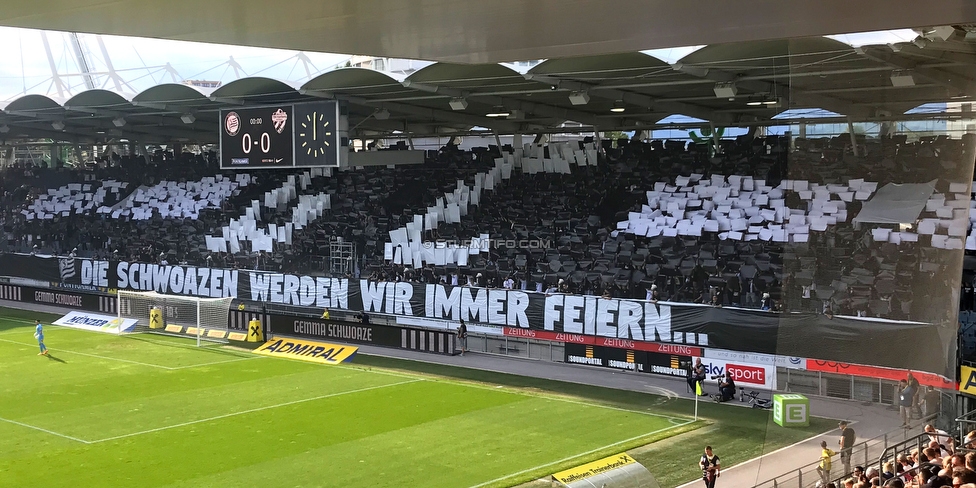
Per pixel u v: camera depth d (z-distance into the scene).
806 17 7.45
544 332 31.64
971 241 19.88
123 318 40.19
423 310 34.53
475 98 34.19
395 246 38.97
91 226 52.72
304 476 18.34
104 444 20.80
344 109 34.72
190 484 17.75
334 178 47.34
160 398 25.92
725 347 26.81
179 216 50.12
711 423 23.00
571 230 37.91
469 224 40.12
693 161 38.25
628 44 9.88
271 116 36.12
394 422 23.16
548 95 34.06
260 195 48.47
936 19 6.57
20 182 59.53
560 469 18.84
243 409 24.58
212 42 9.15
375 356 33.19
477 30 8.96
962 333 18.47
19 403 25.09
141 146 56.19
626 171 39.50
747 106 35.12
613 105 36.56
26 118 47.78
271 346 34.78
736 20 8.04
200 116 44.12
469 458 19.73
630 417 23.69
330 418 23.58
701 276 31.56
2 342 36.06
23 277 48.97
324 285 37.19
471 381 28.53
